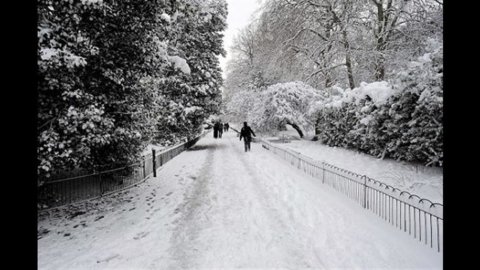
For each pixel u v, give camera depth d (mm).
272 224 5289
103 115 6523
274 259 4012
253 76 32188
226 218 5723
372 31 17516
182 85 17422
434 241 4148
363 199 5906
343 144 13609
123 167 7867
